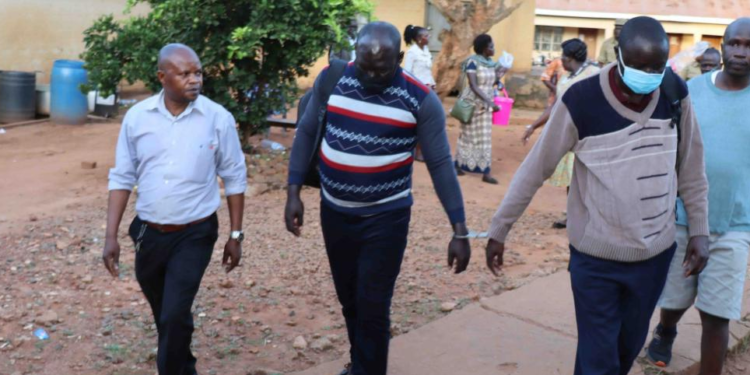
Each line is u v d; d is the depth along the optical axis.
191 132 3.72
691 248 3.62
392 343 4.73
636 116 3.26
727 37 3.93
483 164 9.77
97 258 6.18
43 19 14.48
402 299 5.55
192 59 3.66
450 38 12.60
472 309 5.27
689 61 8.81
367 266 3.74
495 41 17.03
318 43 8.66
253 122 9.19
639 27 3.13
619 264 3.38
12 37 14.08
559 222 7.65
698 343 4.89
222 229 6.97
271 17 8.48
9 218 7.28
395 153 3.60
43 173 9.27
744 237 4.02
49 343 4.64
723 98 3.97
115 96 13.47
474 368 4.46
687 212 3.63
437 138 3.61
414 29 10.30
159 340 3.76
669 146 3.32
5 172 9.33
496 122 10.43
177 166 3.69
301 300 5.48
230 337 4.84
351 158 3.59
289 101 9.35
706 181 3.56
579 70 7.64
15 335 4.72
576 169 3.46
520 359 4.59
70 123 12.69
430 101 3.57
